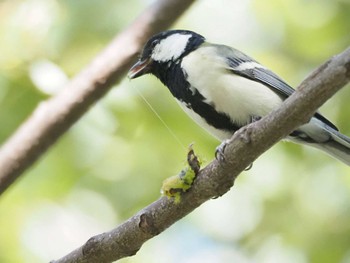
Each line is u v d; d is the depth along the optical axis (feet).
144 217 22.27
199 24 41.24
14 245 36.35
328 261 37.65
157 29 30.09
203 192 21.77
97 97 28.84
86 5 35.99
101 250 22.72
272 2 41.63
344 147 27.89
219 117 27.94
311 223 38.63
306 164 39.50
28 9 34.60
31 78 33.47
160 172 37.81
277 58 41.16
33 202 37.19
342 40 41.29
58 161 36.94
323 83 19.19
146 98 37.04
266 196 39.58
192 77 27.89
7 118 34.45
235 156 21.01
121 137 37.19
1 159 27.40
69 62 34.94
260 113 27.48
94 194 37.65
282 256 38.50
